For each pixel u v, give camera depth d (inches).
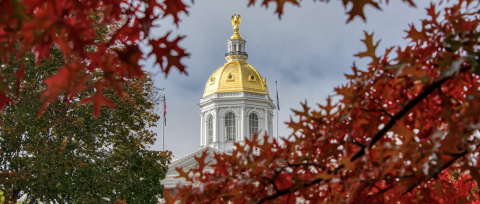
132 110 855.7
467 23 123.0
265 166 132.5
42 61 657.0
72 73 96.0
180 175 139.7
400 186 128.8
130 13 100.7
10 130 735.7
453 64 112.8
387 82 133.2
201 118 3538.4
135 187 882.8
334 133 140.9
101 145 879.1
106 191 867.4
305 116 139.3
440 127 140.3
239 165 136.7
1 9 85.3
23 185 772.0
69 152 822.5
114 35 102.7
